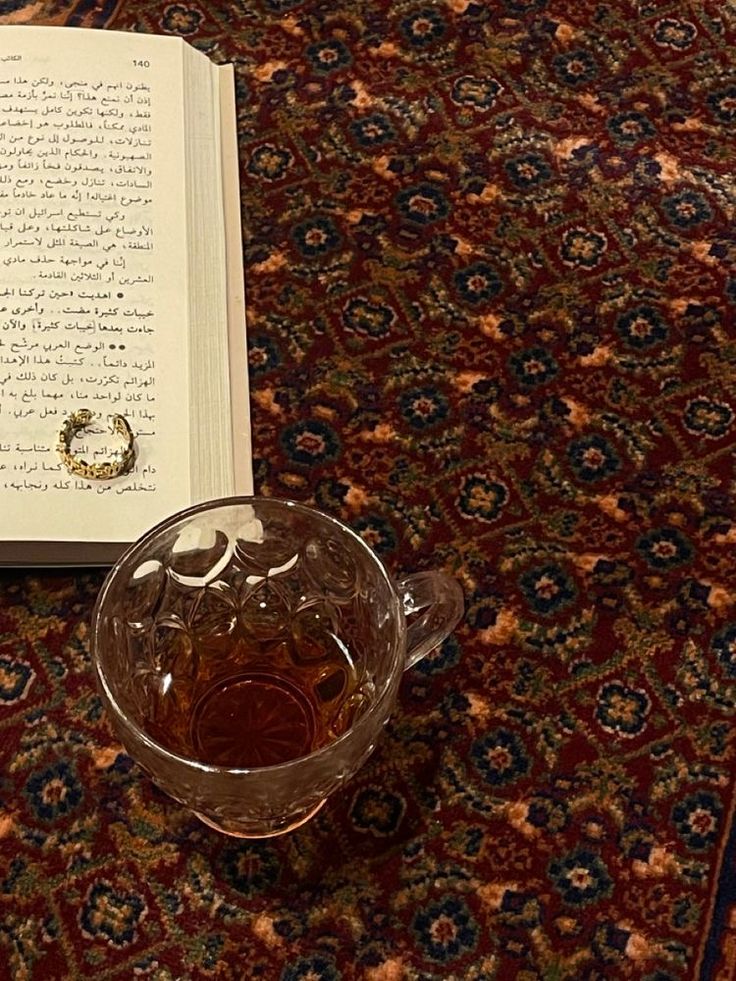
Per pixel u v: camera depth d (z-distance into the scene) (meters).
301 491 0.41
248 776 0.30
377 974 0.33
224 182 0.47
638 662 0.38
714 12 0.53
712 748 0.36
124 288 0.43
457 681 0.37
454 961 0.33
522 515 0.40
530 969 0.33
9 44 0.47
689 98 0.50
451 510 0.40
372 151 0.48
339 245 0.46
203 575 0.36
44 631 0.38
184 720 0.35
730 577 0.39
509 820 0.35
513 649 0.38
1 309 0.42
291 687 0.36
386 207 0.47
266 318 0.44
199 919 0.34
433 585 0.35
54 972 0.33
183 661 0.36
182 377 0.41
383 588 0.34
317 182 0.48
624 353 0.44
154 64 0.48
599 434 0.42
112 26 0.52
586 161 0.48
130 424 0.40
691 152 0.49
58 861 0.34
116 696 0.31
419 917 0.34
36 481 0.39
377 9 0.53
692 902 0.34
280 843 0.35
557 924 0.34
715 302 0.45
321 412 0.42
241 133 0.49
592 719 0.37
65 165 0.45
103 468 0.39
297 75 0.50
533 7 0.53
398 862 0.34
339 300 0.45
